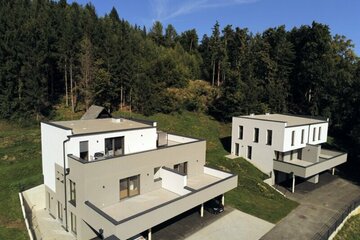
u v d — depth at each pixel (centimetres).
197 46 10606
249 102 5978
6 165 3384
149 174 2234
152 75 6128
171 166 2412
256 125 3794
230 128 5862
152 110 5753
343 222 2673
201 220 2412
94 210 1788
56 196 2286
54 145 2203
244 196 3006
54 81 5888
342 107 5491
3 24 5056
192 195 2119
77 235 2011
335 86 5803
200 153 2689
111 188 1992
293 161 3766
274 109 6400
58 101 5531
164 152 2331
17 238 2044
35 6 6650
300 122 3878
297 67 6762
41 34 5144
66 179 2066
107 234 1705
